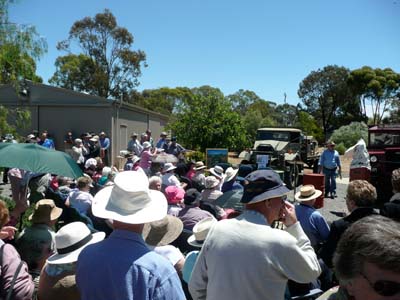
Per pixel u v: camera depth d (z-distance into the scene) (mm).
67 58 49312
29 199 6383
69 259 2854
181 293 2061
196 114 19422
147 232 3703
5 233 3084
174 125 20125
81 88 49094
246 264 2057
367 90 64250
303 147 20500
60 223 5688
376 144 12984
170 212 5395
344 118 68438
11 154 4750
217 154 15094
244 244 2088
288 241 2076
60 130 20344
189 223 4820
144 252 2070
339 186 16297
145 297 1948
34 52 10117
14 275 2355
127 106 21469
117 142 20766
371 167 11297
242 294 2066
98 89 47969
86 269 2053
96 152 15883
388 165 11164
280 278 2068
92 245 2172
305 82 72500
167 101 79750
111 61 48969
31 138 14570
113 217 2107
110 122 20062
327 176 12844
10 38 9914
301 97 73188
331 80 70000
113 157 20281
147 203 2213
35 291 3088
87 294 2020
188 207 5066
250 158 17141
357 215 3555
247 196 2311
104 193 2340
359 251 1274
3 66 9906
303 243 2375
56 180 8375
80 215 5496
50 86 20031
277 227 2771
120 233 2129
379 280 1246
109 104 19922
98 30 47625
